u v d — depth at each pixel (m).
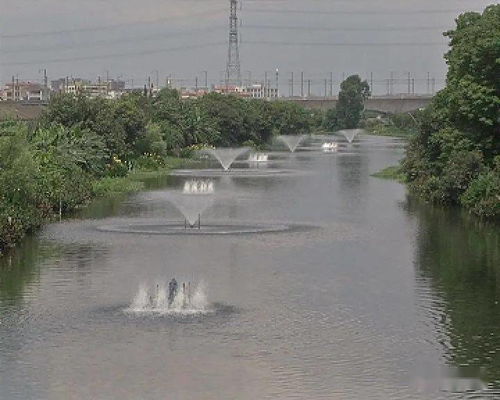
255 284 56.38
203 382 38.75
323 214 89.62
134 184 117.62
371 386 38.38
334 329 46.47
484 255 66.31
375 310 50.22
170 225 81.25
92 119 128.38
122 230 78.12
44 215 84.00
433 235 76.06
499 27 99.00
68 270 60.53
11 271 60.19
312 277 58.50
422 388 38.16
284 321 47.91
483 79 97.50
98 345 43.62
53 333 45.59
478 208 87.44
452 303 51.84
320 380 39.06
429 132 113.25
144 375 39.59
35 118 152.00
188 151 178.62
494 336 45.31
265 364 41.03
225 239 73.44
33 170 79.62
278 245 70.62
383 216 88.31
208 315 48.97
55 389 37.94
